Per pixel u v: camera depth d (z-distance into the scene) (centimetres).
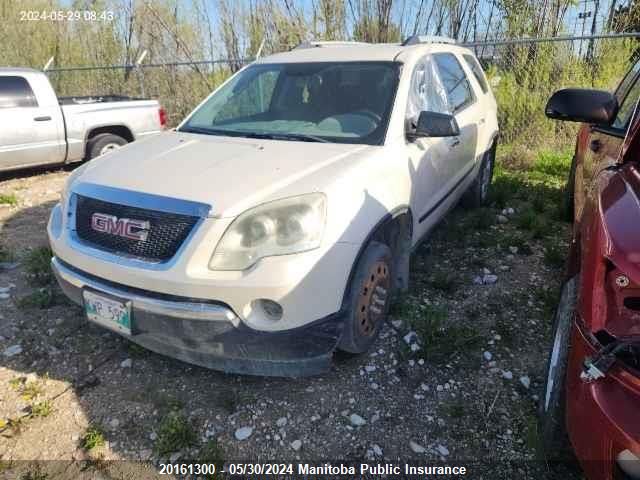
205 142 344
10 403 287
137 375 306
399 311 354
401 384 297
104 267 268
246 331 250
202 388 295
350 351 300
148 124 859
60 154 763
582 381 182
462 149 454
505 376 302
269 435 264
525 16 901
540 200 558
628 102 329
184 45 1117
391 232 339
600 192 224
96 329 349
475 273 418
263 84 408
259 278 244
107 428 270
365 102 359
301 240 253
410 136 352
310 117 367
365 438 262
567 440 230
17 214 595
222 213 249
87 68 1122
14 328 351
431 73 420
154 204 262
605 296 183
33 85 729
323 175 281
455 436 264
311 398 286
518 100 822
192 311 249
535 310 366
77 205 293
